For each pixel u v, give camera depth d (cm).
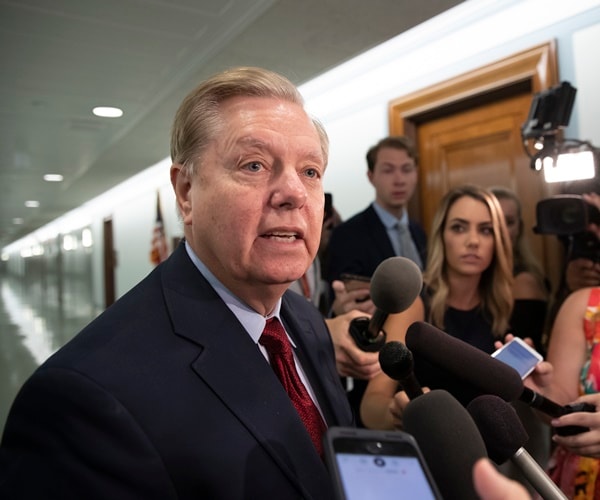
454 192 163
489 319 157
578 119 231
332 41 257
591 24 224
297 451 71
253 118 73
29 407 61
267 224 73
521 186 271
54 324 945
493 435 67
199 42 260
